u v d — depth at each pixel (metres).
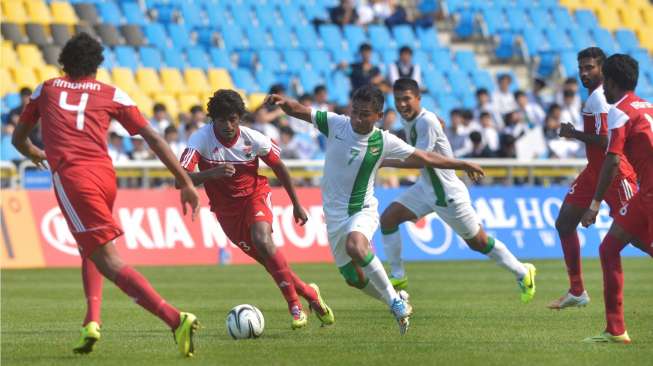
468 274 49.56
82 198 21.88
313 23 84.25
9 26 73.44
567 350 23.61
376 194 58.03
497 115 73.88
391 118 59.69
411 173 61.50
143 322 30.41
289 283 27.78
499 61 88.88
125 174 56.34
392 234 35.44
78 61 22.58
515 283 44.62
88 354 23.28
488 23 90.31
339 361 21.89
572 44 90.75
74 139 22.09
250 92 77.19
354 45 84.00
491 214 59.91
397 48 84.94
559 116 67.38
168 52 77.56
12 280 46.44
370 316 31.67
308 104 65.19
